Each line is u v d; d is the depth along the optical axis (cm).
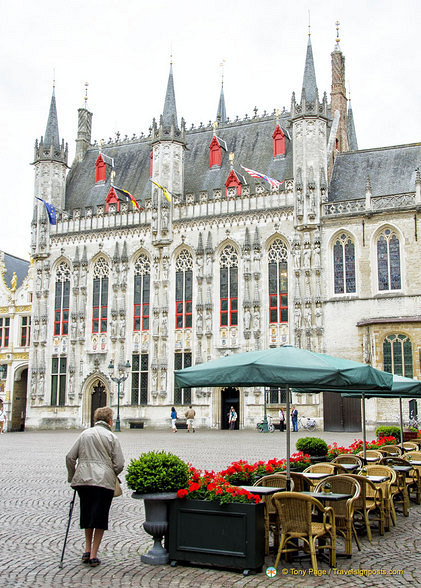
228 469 1488
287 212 5253
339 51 6244
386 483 1527
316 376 1227
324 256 5094
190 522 1183
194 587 1057
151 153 6297
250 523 1138
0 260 6650
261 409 5103
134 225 5800
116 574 1127
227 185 5597
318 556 1257
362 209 5044
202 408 5325
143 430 5325
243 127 6169
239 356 1350
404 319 4625
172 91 5906
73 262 5953
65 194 6538
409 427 4022
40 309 6050
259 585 1071
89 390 5803
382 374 1479
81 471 1171
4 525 1510
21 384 6494
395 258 4888
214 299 5406
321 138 5291
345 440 3872
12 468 2584
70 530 1464
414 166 5228
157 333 5544
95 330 5841
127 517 1639
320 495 1279
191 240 5556
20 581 1075
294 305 5103
